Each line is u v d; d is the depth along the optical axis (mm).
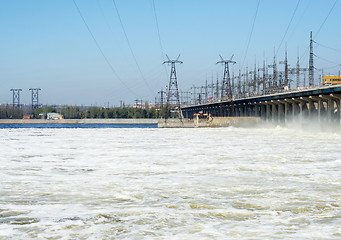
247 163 33938
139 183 24281
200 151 45812
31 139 73312
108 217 16484
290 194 20750
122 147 52531
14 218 16406
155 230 14641
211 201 19234
